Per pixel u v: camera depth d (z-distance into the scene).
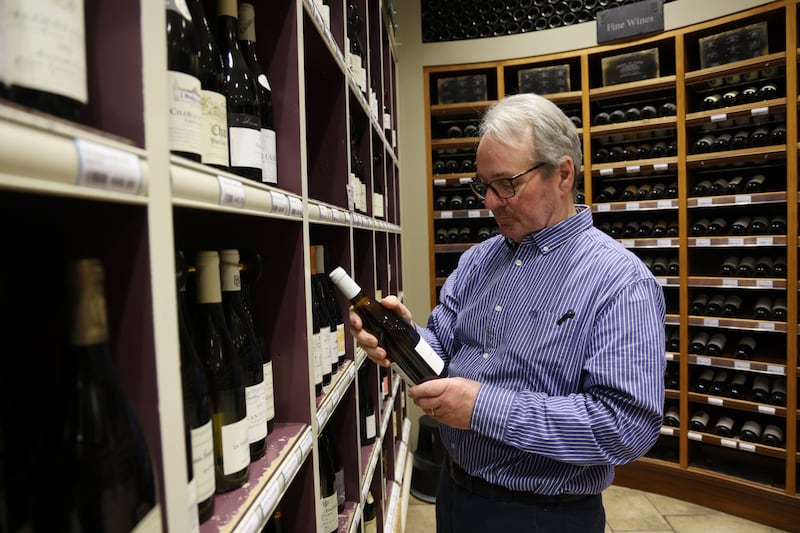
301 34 1.04
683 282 2.96
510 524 1.21
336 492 1.50
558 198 1.24
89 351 0.48
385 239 2.50
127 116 0.46
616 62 3.07
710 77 2.81
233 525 0.67
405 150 3.48
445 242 3.58
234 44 1.00
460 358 1.39
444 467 1.47
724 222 2.97
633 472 3.11
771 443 2.75
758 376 2.93
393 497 2.39
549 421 1.07
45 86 0.38
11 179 0.31
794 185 2.60
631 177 3.34
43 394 0.49
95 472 0.48
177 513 0.50
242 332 0.97
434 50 3.39
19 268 0.49
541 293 1.22
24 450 0.48
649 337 1.09
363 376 2.04
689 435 2.96
